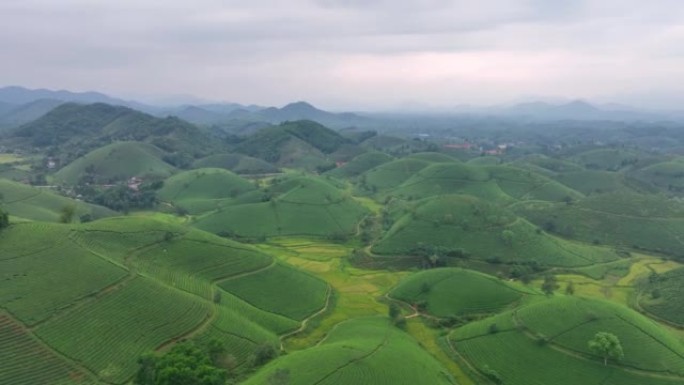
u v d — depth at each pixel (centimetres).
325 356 9225
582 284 15175
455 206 18825
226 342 10056
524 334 10744
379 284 15212
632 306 13625
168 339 9756
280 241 19888
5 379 8162
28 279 10438
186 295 11256
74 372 8569
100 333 9494
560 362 9819
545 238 17662
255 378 8644
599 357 9781
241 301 12256
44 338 9075
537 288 14375
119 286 10881
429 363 9781
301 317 12362
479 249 16662
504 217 18112
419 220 18488
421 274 14450
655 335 10375
